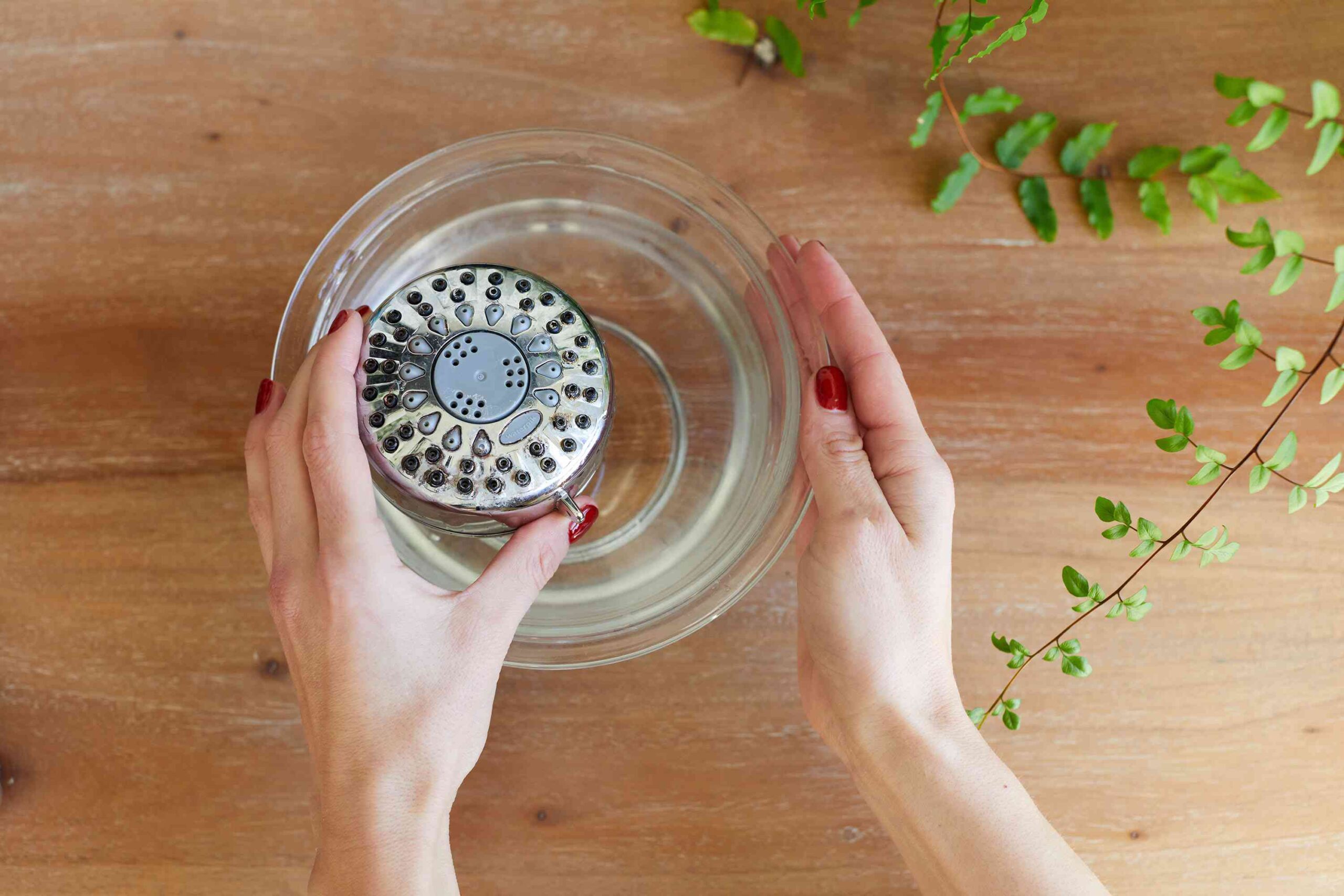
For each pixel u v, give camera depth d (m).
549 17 0.70
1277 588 0.69
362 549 0.58
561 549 0.61
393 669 0.58
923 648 0.61
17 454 0.68
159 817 0.68
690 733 0.68
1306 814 0.68
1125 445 0.69
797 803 0.68
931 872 0.61
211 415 0.68
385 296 0.67
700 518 0.67
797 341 0.65
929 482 0.61
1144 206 0.69
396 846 0.57
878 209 0.69
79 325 0.68
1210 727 0.69
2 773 0.68
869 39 0.70
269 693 0.68
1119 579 0.69
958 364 0.69
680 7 0.70
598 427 0.60
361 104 0.69
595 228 0.69
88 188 0.69
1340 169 0.69
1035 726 0.69
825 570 0.61
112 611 0.68
